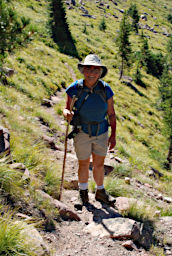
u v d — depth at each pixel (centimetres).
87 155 378
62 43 5366
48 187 424
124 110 3450
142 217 413
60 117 1300
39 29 635
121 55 5384
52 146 713
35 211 337
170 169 2103
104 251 318
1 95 1012
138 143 2433
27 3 6925
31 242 270
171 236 388
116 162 825
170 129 2750
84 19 8981
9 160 398
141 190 654
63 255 291
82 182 408
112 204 420
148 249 345
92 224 371
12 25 577
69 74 3014
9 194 336
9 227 268
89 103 345
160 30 12512
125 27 5259
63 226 350
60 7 5553
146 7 15350
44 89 1812
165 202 653
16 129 657
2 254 249
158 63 6900
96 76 337
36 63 2395
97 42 6819
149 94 5259
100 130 365
